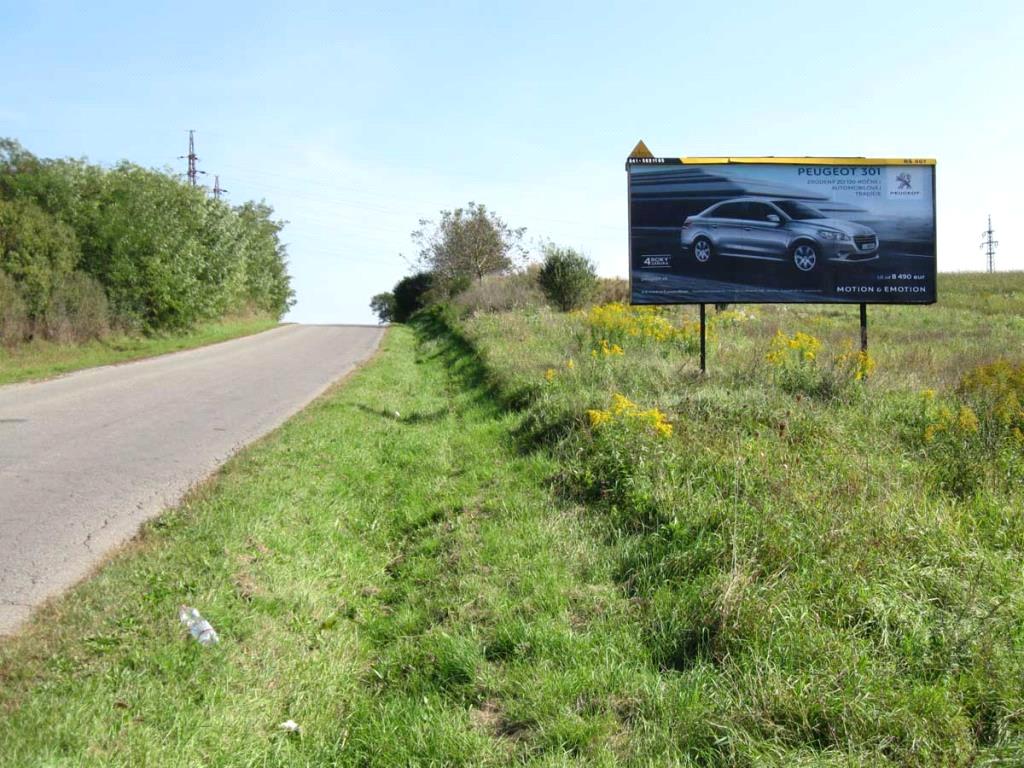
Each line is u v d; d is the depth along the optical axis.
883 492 5.99
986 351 15.65
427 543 6.35
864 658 3.79
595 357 12.49
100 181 25.83
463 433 10.71
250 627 4.61
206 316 34.53
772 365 11.16
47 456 8.88
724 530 5.39
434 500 7.56
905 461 7.20
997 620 4.16
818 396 10.00
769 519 5.44
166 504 7.05
